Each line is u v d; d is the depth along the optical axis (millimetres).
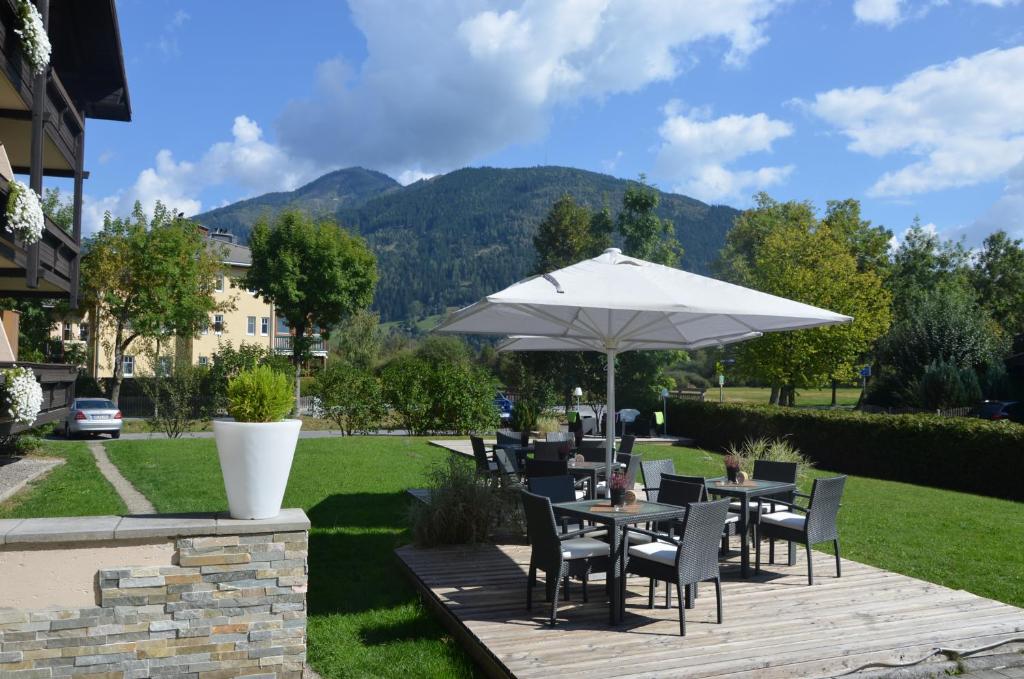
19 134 13773
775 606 6270
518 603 6199
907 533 10297
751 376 30453
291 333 53812
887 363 34062
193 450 17328
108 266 34469
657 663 4809
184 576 4441
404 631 5922
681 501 7391
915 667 5070
